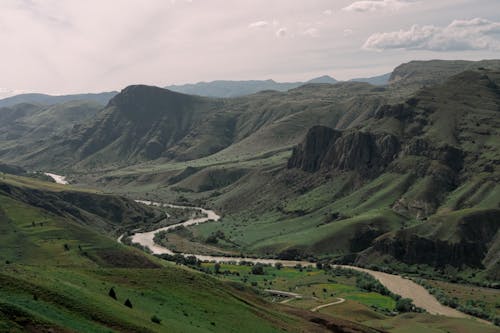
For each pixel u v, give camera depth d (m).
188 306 96.88
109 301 76.75
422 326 168.12
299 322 120.00
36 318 55.16
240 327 94.12
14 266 82.44
